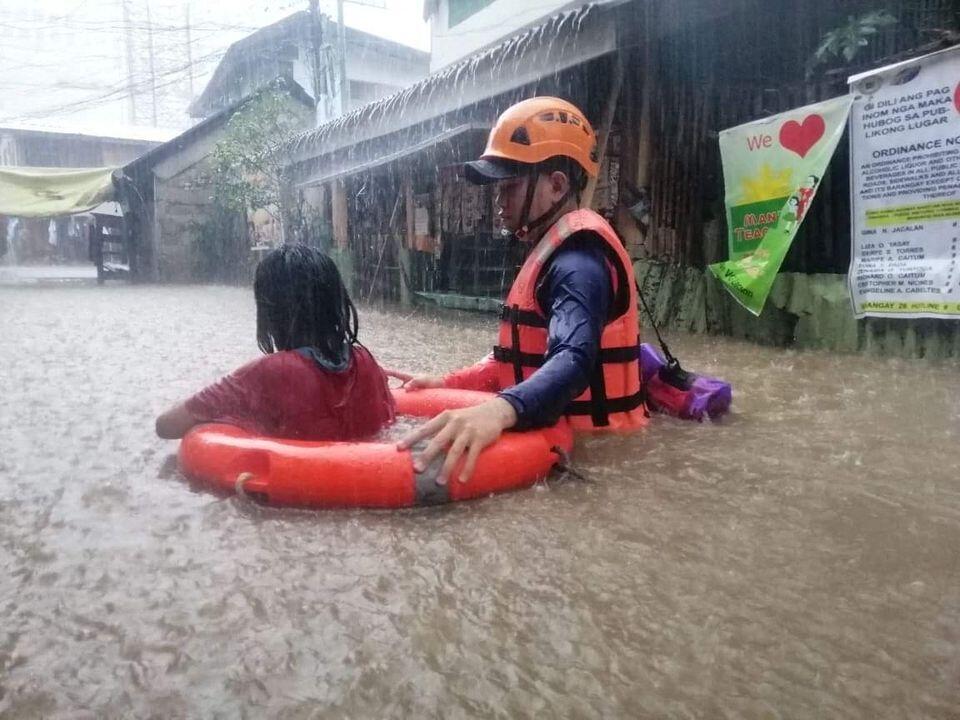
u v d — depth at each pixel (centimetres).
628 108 837
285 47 2270
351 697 141
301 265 286
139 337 746
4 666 152
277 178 1742
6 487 264
